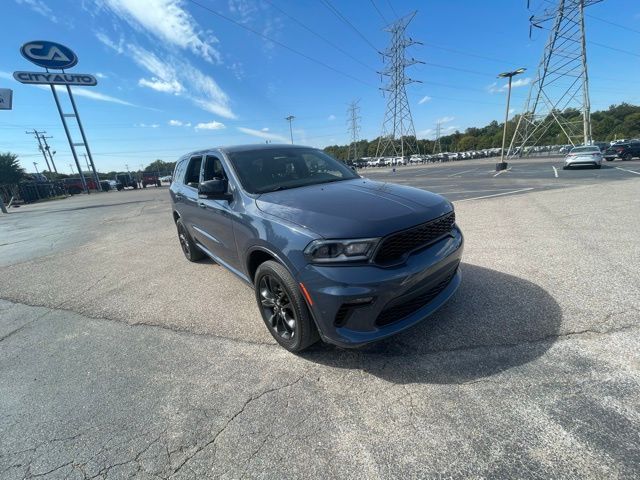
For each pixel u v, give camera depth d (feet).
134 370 9.12
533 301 10.52
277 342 9.68
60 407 7.89
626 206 23.45
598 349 8.02
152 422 7.15
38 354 10.43
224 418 7.09
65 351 10.47
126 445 6.59
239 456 6.14
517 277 12.44
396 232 7.61
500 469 5.39
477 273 13.15
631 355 7.70
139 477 5.86
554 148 188.55
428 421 6.49
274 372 8.46
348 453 5.98
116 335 11.19
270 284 9.29
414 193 9.86
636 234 16.51
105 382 8.70
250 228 9.62
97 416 7.47
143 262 19.84
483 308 10.34
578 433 5.87
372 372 8.05
